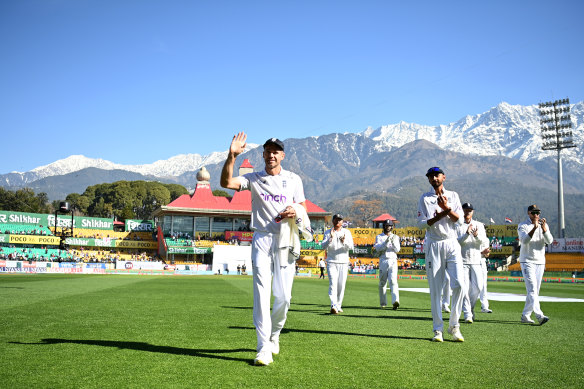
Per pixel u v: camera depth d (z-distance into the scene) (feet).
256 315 18.67
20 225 223.71
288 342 22.80
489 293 75.61
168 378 15.08
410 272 211.41
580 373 16.88
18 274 141.49
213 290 67.82
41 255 203.41
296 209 19.54
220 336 23.84
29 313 32.78
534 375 16.47
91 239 231.50
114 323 28.12
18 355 18.28
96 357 18.07
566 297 67.26
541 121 266.98
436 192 25.77
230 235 245.24
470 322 33.91
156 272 191.01
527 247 33.81
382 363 18.02
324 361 18.24
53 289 61.77
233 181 19.47
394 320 33.27
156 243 248.11
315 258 234.58
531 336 26.37
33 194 379.76
